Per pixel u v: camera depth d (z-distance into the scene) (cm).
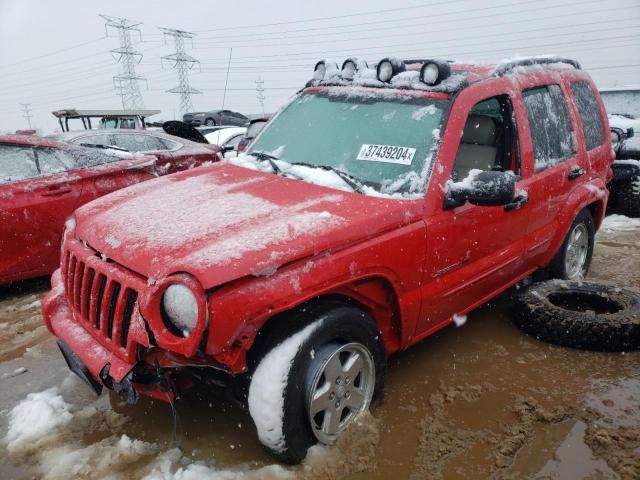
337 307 263
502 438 282
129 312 247
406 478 253
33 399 320
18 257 484
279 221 260
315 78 418
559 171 410
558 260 453
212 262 223
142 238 260
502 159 383
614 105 1566
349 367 271
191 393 321
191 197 308
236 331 227
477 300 366
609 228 700
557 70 445
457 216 314
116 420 298
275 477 250
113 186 548
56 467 260
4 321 445
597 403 314
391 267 279
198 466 256
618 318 374
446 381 338
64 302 306
